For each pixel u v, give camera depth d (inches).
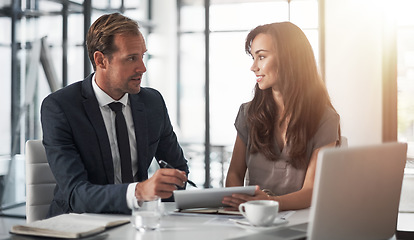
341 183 42.1
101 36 66.3
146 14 204.2
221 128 208.5
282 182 72.2
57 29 165.9
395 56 172.2
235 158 78.2
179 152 80.5
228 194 55.9
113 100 70.1
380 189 46.8
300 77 70.7
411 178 160.4
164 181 53.0
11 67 158.6
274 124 74.1
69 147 64.8
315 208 41.1
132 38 66.4
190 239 44.8
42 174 72.1
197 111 198.8
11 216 155.6
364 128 176.6
